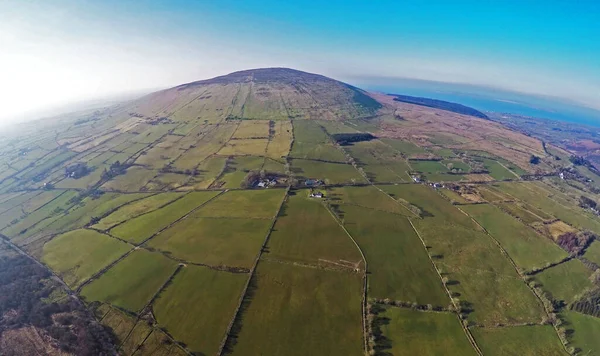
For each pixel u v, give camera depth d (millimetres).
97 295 81312
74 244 103938
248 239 100562
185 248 97125
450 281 84562
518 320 74125
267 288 80250
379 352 63938
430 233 106125
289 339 66500
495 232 108875
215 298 77500
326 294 78500
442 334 68938
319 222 110188
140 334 69250
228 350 64312
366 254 94000
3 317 75500
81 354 64438
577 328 73125
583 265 94562
